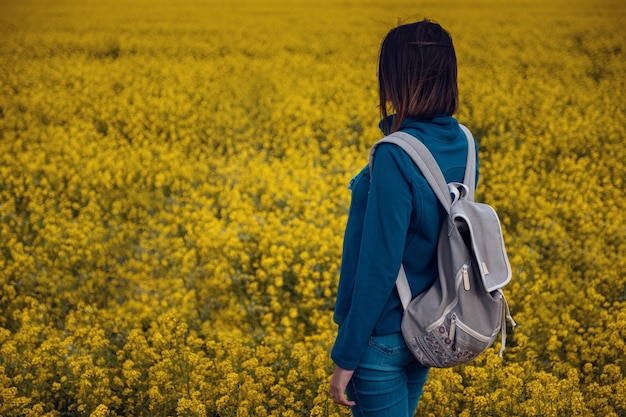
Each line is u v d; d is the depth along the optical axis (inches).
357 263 76.4
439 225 73.7
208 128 391.2
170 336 162.6
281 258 210.8
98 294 205.6
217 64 579.5
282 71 546.0
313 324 191.0
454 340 73.4
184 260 216.8
